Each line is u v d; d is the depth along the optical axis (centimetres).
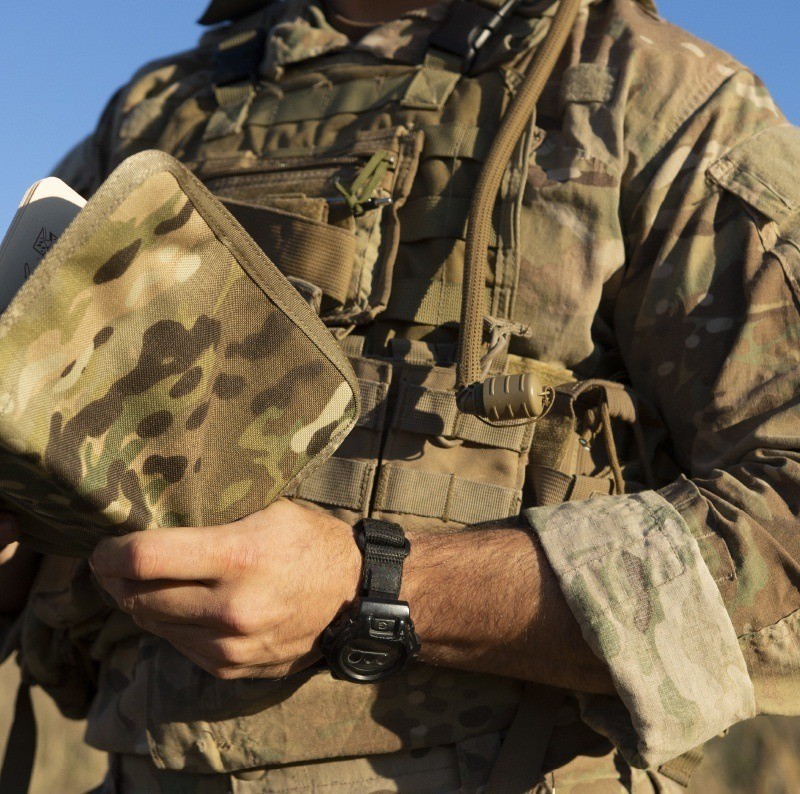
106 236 61
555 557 82
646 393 105
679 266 101
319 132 117
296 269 105
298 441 79
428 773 94
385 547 82
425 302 104
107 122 142
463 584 83
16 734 132
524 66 113
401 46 120
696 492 87
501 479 99
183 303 68
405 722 93
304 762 96
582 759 96
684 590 80
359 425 99
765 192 100
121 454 69
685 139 104
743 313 96
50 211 75
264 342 74
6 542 77
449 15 120
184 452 72
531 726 93
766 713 82
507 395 90
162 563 71
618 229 104
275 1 143
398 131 111
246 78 128
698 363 98
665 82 108
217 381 73
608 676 82
